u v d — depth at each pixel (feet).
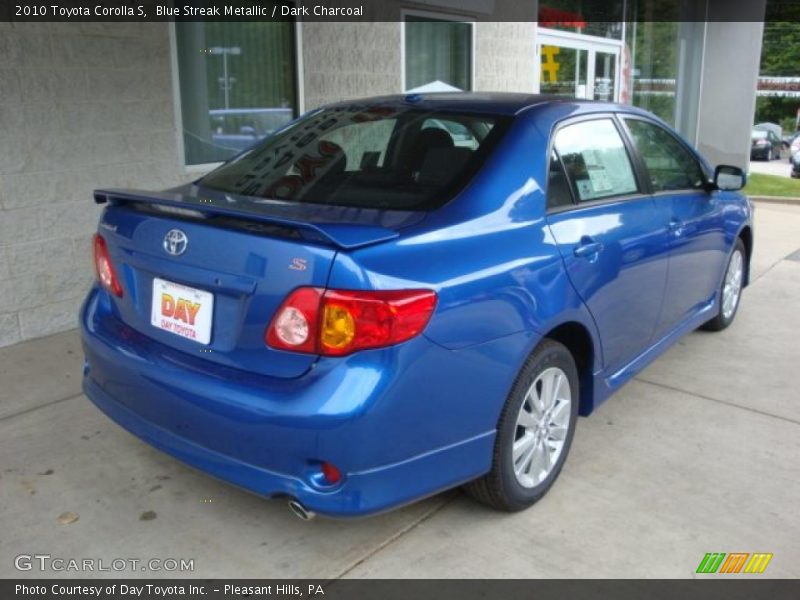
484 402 8.75
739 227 16.56
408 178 9.64
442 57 26.40
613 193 11.73
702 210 14.52
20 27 14.96
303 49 20.92
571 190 10.62
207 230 8.33
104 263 9.84
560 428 10.37
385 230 8.00
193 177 18.79
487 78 28.19
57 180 15.98
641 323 12.36
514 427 9.36
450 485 8.70
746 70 44.60
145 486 10.44
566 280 9.82
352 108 11.68
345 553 9.14
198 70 18.83
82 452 11.30
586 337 10.67
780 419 13.05
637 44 40.78
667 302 13.32
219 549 9.17
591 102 12.03
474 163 9.59
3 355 15.16
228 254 8.13
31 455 11.18
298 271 7.67
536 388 9.82
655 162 13.39
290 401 7.65
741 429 12.64
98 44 16.17
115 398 9.53
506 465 9.36
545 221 9.80
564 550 9.27
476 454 8.87
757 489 10.75
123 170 17.11
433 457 8.36
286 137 11.48
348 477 7.76
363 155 10.39
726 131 45.83
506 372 8.92
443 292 8.09
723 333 17.69
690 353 16.29
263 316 7.92
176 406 8.49
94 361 9.69
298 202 9.45
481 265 8.61
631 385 14.48
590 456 11.60
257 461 8.04
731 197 16.55
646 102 42.88
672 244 12.94
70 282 16.57
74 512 9.82
